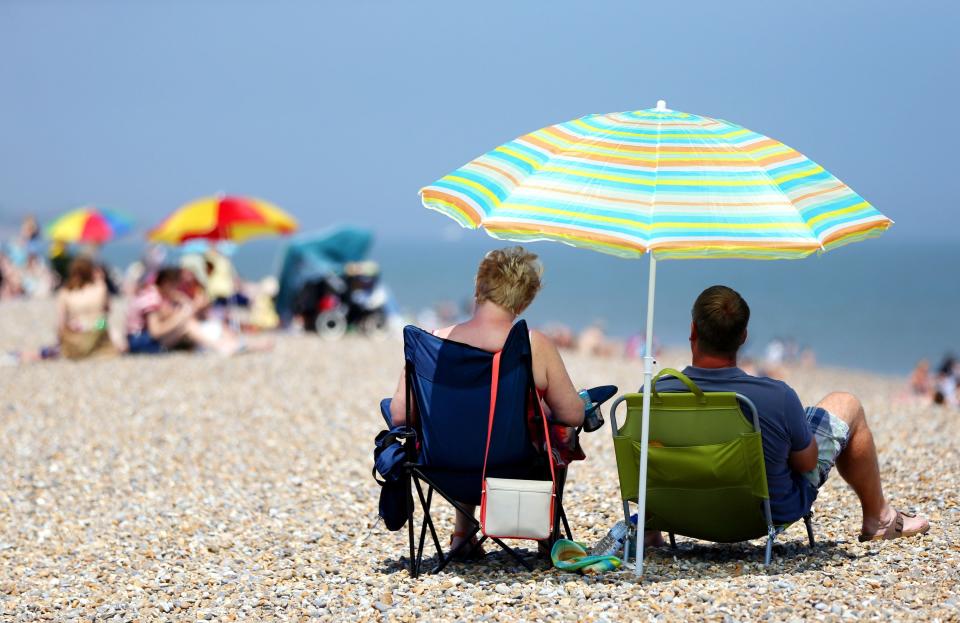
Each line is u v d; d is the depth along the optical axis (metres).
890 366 91.31
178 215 37.25
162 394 26.52
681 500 11.53
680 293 196.50
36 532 15.44
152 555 13.90
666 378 11.73
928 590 10.48
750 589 10.71
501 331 11.55
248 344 35.53
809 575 11.19
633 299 178.25
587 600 10.66
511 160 11.04
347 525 14.86
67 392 26.88
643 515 11.31
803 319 142.50
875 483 12.38
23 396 26.34
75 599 12.07
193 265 44.03
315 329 44.47
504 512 11.07
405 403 11.63
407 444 11.62
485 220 10.31
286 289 45.69
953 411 26.08
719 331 11.38
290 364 31.89
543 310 151.88
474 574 11.92
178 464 19.39
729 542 12.37
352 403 25.58
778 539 13.14
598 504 15.12
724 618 9.94
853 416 12.16
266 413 24.16
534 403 11.30
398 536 14.12
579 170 10.66
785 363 84.25
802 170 10.94
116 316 50.91
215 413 24.12
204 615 11.15
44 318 48.12
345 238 44.81
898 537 12.68
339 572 12.45
